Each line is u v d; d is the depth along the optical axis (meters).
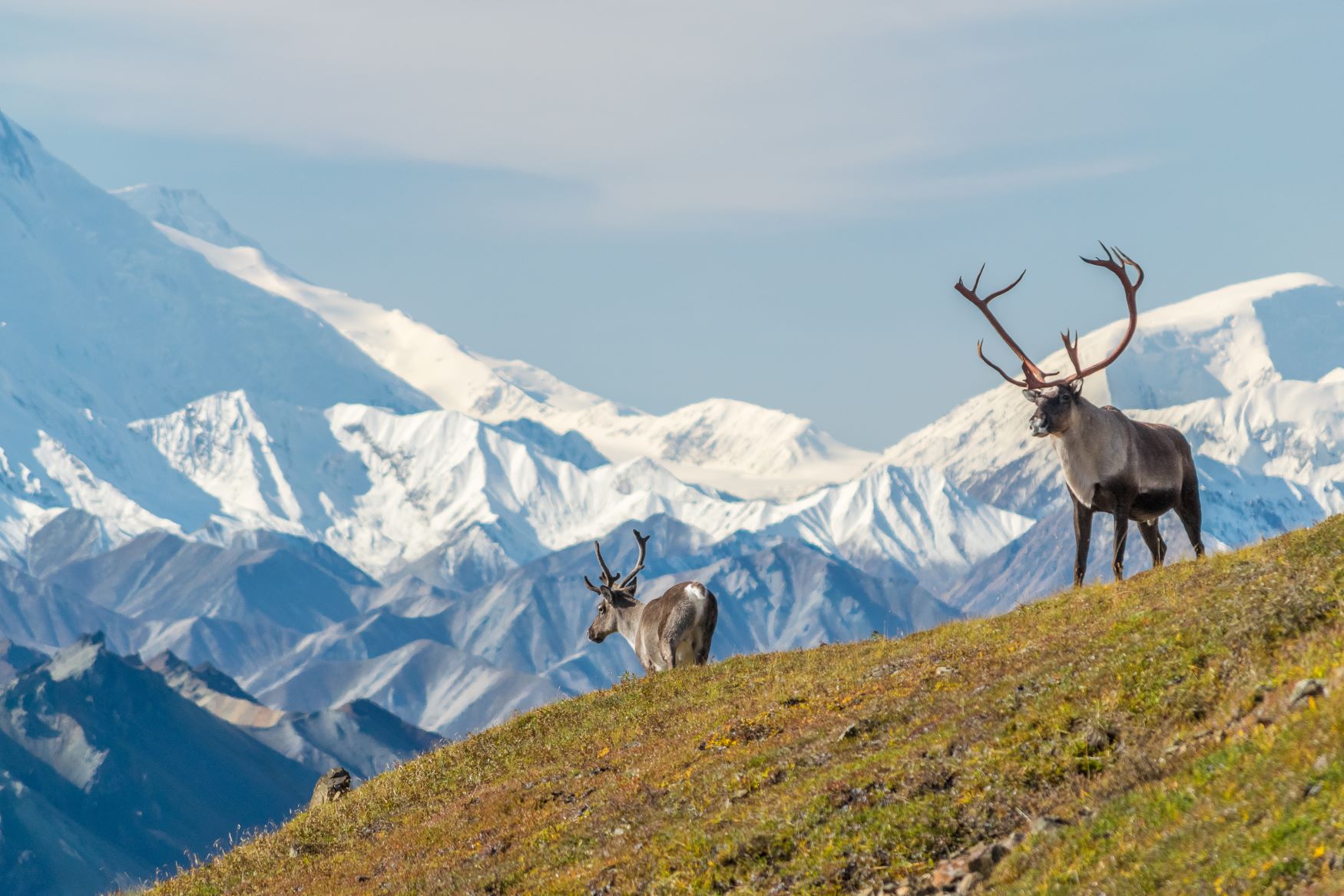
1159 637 66.31
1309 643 57.41
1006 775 58.38
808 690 89.69
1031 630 87.00
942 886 52.88
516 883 69.88
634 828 71.81
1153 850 46.41
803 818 61.31
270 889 85.88
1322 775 45.28
